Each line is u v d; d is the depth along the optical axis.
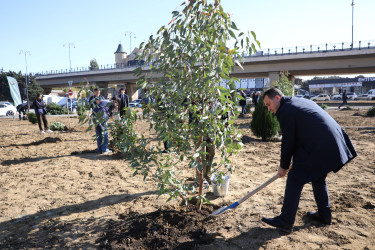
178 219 3.43
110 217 3.69
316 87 75.06
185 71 3.05
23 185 5.14
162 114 3.17
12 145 9.52
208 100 3.19
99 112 3.32
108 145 8.02
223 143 3.26
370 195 4.07
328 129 2.87
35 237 3.25
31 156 7.64
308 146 2.91
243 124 14.65
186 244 2.93
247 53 3.25
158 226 3.26
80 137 11.27
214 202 4.04
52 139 10.25
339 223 3.26
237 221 3.43
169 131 3.20
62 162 6.80
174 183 3.40
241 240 2.99
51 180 5.39
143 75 3.25
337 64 36.06
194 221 3.38
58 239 3.17
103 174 5.73
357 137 9.23
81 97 3.34
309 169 2.92
